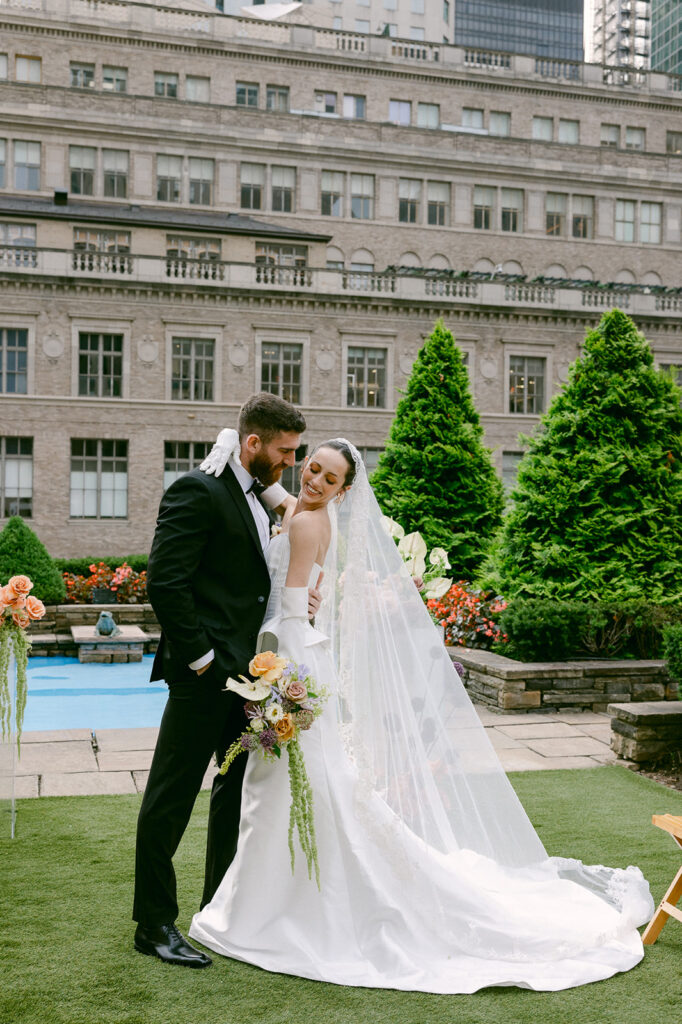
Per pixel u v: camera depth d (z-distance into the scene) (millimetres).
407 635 4078
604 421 11570
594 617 10109
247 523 3674
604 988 3424
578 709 9430
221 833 3945
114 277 29641
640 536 11297
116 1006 3188
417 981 3389
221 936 3652
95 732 8078
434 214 41469
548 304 33750
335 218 39719
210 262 30688
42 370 29391
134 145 37531
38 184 36750
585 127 46969
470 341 32969
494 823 4129
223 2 65812
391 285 32500
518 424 33281
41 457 29438
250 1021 3109
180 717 3584
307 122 39562
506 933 3646
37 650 15625
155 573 3504
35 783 6293
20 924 3877
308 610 3846
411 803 3910
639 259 43875
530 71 47094
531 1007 3254
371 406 32375
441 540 17234
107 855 4754
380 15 65812
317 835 3621
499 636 11016
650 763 7008
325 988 3361
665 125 48125
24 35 39375
